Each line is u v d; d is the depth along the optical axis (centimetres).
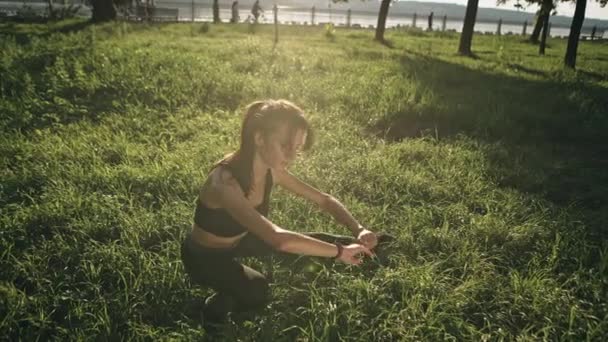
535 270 363
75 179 505
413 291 342
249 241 290
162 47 1460
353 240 298
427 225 440
